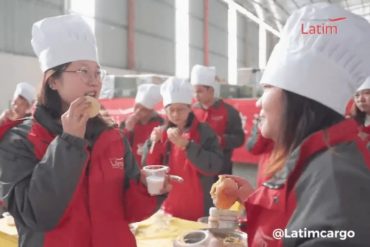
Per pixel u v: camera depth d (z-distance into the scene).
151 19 11.42
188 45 13.17
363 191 0.64
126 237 1.21
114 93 5.77
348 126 0.75
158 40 11.77
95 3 9.48
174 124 2.44
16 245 1.70
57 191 0.99
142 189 1.30
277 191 0.80
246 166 4.58
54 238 1.08
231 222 1.31
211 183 2.27
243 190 1.14
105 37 9.83
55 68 1.13
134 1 10.62
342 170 0.67
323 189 0.67
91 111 1.05
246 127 4.32
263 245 0.81
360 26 0.78
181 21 12.82
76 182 1.02
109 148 1.22
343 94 0.77
